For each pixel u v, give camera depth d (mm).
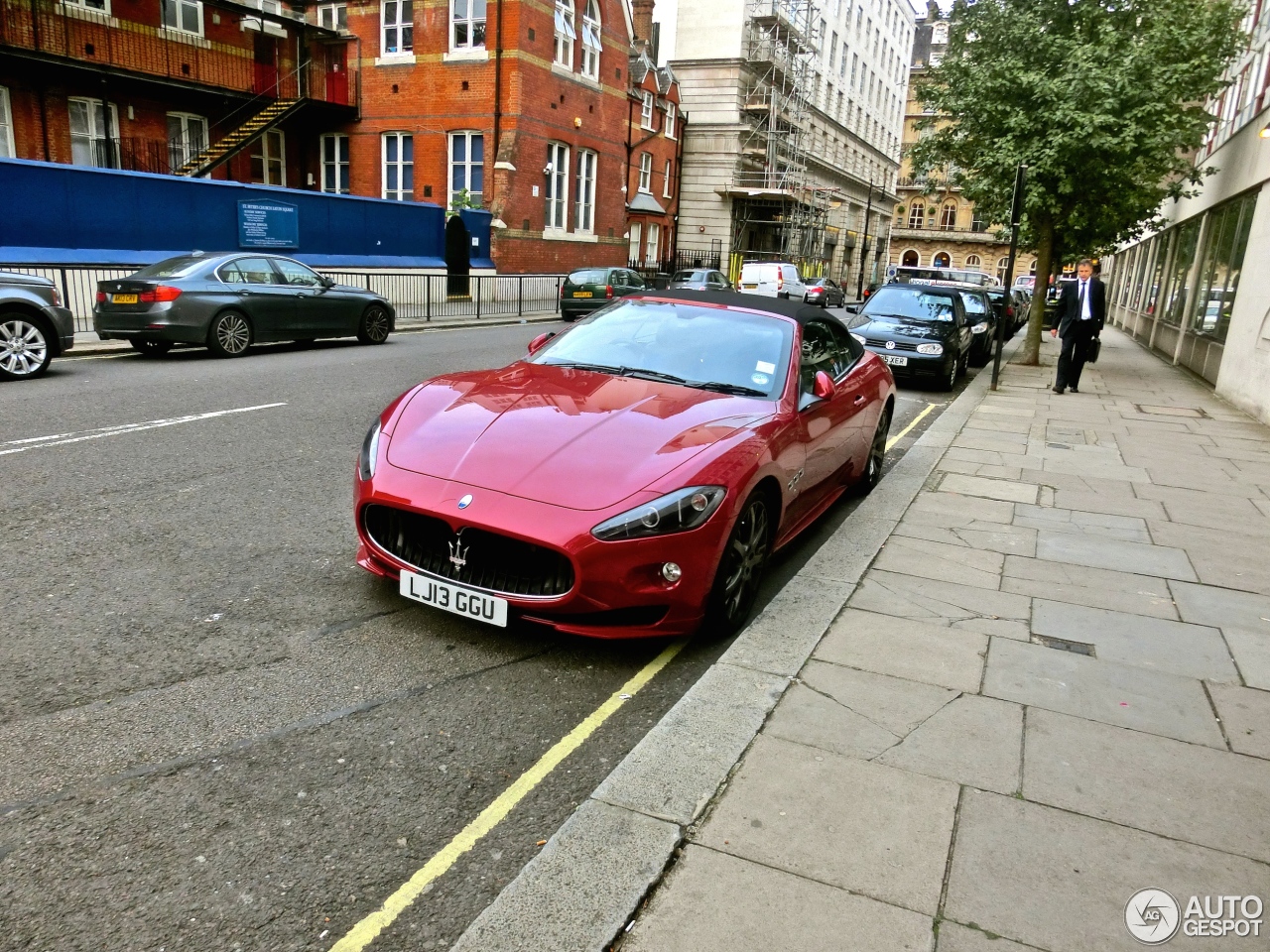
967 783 2758
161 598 3953
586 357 4902
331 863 2365
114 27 23000
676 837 2428
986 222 17547
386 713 3143
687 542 3420
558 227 30938
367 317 14656
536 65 28062
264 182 28984
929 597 4371
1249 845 2521
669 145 41219
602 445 3688
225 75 26078
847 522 5695
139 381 9742
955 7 16578
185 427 7363
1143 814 2643
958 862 2381
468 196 27469
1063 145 14062
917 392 12836
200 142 26062
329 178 30359
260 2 26734
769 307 5273
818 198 51219
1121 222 16156
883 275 72500
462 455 3674
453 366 12219
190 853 2363
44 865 2279
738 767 2799
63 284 14180
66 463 6047
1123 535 5633
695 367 4719
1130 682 3529
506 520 3342
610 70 32625
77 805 2521
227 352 12234
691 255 45031
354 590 4176
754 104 44531
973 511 6094
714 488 3537
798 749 2918
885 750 2934
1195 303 17188
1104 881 2338
